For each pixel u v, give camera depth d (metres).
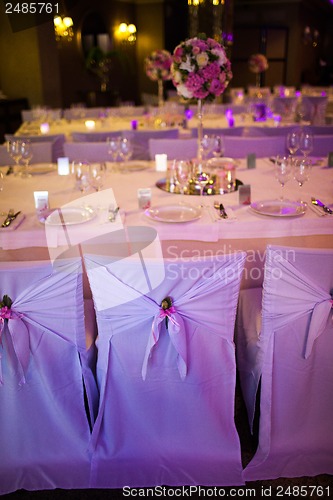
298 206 2.26
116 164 3.25
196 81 2.75
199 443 1.79
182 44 2.73
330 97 7.68
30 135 4.46
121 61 11.42
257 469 1.83
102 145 3.59
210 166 3.22
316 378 1.77
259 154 3.69
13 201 2.50
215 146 2.97
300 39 13.90
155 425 1.78
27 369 1.69
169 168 2.81
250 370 1.94
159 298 1.58
